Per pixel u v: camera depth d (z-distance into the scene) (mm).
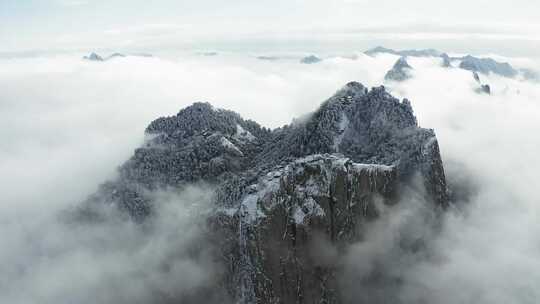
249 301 123625
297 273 125375
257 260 121812
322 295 129250
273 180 129750
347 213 134625
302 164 134125
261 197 124750
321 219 128500
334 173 133500
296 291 125375
